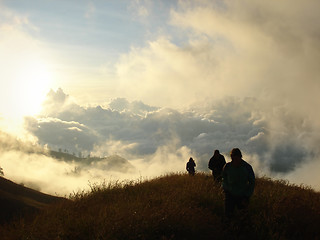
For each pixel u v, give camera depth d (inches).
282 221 261.9
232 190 262.7
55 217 284.8
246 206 261.1
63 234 231.6
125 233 223.9
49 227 249.0
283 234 233.8
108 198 356.5
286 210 274.7
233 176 263.0
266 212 277.1
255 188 402.3
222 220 269.6
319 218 259.1
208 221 262.1
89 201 343.6
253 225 245.6
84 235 231.9
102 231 223.1
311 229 244.4
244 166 264.4
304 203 290.4
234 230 241.3
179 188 394.6
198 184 414.0
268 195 328.8
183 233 235.1
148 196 339.9
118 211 260.5
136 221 238.7
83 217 261.7
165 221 241.8
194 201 318.7
